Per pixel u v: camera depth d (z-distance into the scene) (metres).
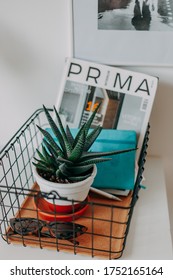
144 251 0.68
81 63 0.86
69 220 0.71
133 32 0.83
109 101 0.86
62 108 0.88
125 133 0.81
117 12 0.81
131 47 0.85
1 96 0.96
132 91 0.85
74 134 0.83
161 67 0.87
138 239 0.70
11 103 0.97
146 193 0.84
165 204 0.80
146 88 0.84
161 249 0.68
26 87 0.95
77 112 0.87
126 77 0.85
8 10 0.85
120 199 0.80
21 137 1.01
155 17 0.81
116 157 0.79
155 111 0.93
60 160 0.64
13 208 0.78
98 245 0.67
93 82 0.86
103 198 0.80
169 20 0.81
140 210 0.78
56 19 0.85
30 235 0.69
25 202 0.78
